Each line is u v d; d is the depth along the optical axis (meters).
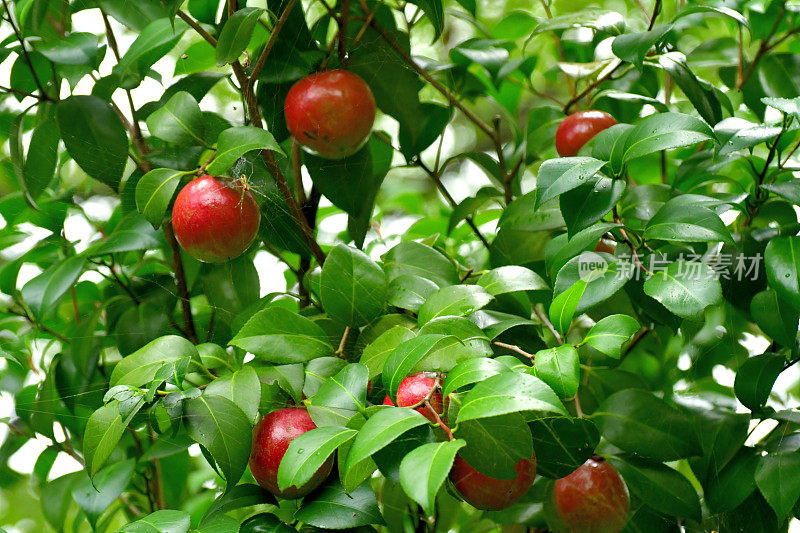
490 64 1.70
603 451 1.40
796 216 1.43
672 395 1.48
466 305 1.10
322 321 1.22
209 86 1.51
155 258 1.61
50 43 1.36
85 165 1.37
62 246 1.65
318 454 0.83
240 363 1.34
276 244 1.47
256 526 1.03
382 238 1.93
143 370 1.06
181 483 1.68
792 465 1.20
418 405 0.92
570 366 0.94
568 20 1.59
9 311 1.65
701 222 1.11
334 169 1.45
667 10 2.01
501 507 1.01
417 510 1.53
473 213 1.75
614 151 1.13
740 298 1.38
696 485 1.78
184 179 1.33
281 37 1.39
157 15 1.44
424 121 1.63
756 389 1.29
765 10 1.66
